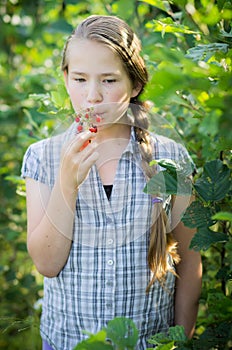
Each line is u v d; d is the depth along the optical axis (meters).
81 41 2.03
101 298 2.11
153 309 2.17
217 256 2.60
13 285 3.99
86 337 2.13
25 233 4.07
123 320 1.62
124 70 2.06
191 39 2.42
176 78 1.23
